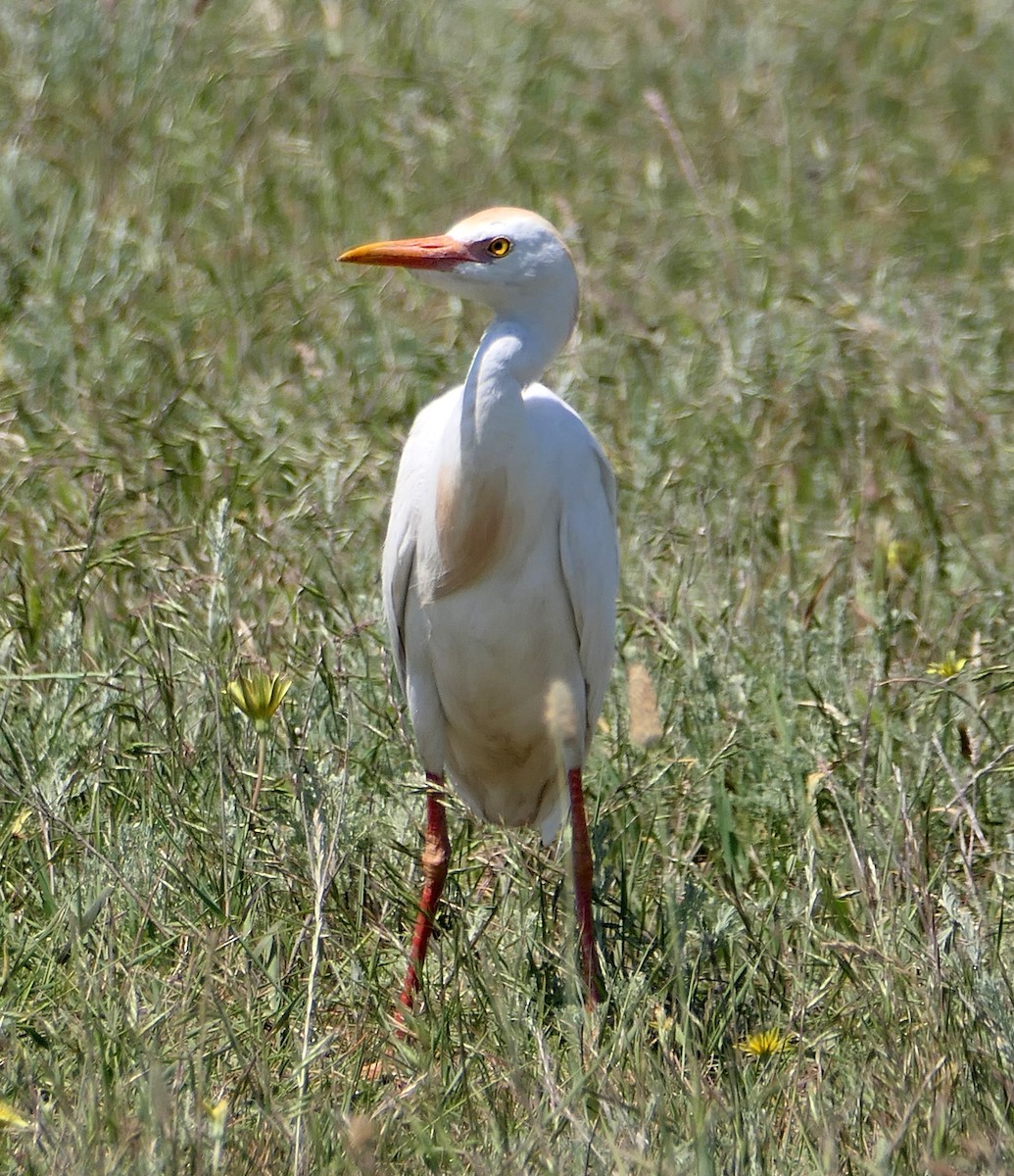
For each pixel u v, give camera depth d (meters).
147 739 8.62
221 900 7.39
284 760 8.60
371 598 10.01
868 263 15.16
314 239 14.72
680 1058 6.85
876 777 8.90
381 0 18.30
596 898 8.09
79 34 15.51
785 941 7.66
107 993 6.56
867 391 12.75
